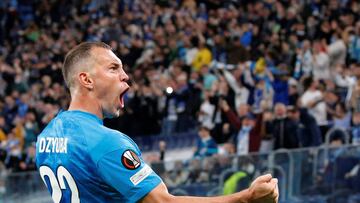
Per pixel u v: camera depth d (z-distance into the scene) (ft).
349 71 119.44
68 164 30.48
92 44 31.27
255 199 27.84
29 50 160.97
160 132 124.26
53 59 153.58
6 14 174.81
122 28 159.94
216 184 88.22
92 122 30.68
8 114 133.69
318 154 90.02
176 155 122.11
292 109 102.68
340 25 134.62
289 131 101.96
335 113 108.68
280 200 88.69
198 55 137.39
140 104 123.85
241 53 131.34
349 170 90.53
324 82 116.67
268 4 147.02
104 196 30.17
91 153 29.86
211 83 125.18
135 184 29.32
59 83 142.51
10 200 89.97
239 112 109.19
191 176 88.07
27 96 135.44
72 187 30.58
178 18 153.48
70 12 175.42
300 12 141.79
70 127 30.83
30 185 89.51
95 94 30.96
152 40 150.82
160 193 29.37
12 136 119.65
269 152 88.89
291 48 132.05
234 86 121.49
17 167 115.75
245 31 143.54
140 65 135.54
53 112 128.06
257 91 119.34
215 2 159.12
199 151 103.35
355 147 90.53
